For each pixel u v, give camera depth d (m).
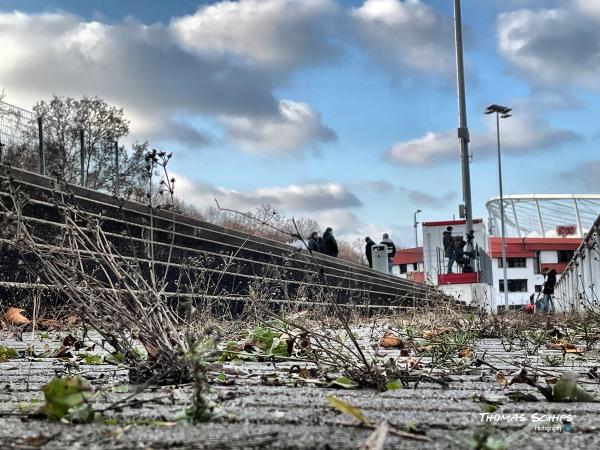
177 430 1.92
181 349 2.92
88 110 20.61
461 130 28.69
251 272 14.96
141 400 2.48
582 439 1.85
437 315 9.08
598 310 10.59
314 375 3.56
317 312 5.67
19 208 3.29
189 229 13.38
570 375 2.84
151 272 3.49
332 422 2.04
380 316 11.64
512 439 1.71
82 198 10.16
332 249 26.69
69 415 2.11
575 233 99.12
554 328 8.32
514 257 85.38
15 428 1.98
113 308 3.19
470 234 28.98
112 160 12.48
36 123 12.52
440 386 3.24
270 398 2.65
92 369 3.87
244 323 4.86
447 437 1.77
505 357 5.13
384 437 1.60
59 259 3.40
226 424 2.01
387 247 33.84
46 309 7.43
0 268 8.03
